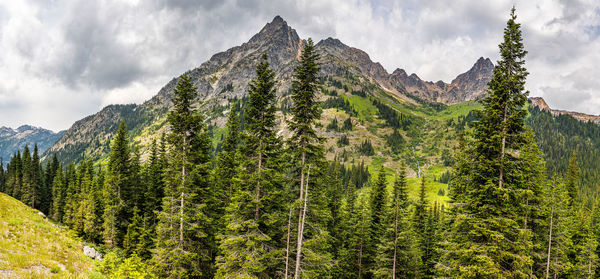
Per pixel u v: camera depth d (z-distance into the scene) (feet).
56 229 82.43
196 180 94.79
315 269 69.05
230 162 104.12
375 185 120.57
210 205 94.48
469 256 55.06
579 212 118.83
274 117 68.49
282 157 68.33
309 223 64.59
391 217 98.89
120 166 138.72
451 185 79.61
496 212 55.83
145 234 115.14
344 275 113.80
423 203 123.75
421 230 122.01
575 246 105.29
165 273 76.38
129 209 139.74
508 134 55.88
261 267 60.90
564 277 98.37
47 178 276.00
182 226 78.79
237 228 65.46
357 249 112.57
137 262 70.59
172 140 82.58
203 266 92.58
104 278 56.90
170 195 85.87
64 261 59.00
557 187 86.58
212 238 93.66
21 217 78.54
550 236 83.46
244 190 70.18
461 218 58.85
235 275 62.49
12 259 48.47
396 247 94.94
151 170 139.03
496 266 53.42
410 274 105.50
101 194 156.76
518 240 56.39
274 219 64.44
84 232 153.07
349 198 127.44
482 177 57.26
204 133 106.93
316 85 64.08
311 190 65.67
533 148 76.84
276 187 69.67
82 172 219.00
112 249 131.03
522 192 54.49
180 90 82.89
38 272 47.88
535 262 84.48
